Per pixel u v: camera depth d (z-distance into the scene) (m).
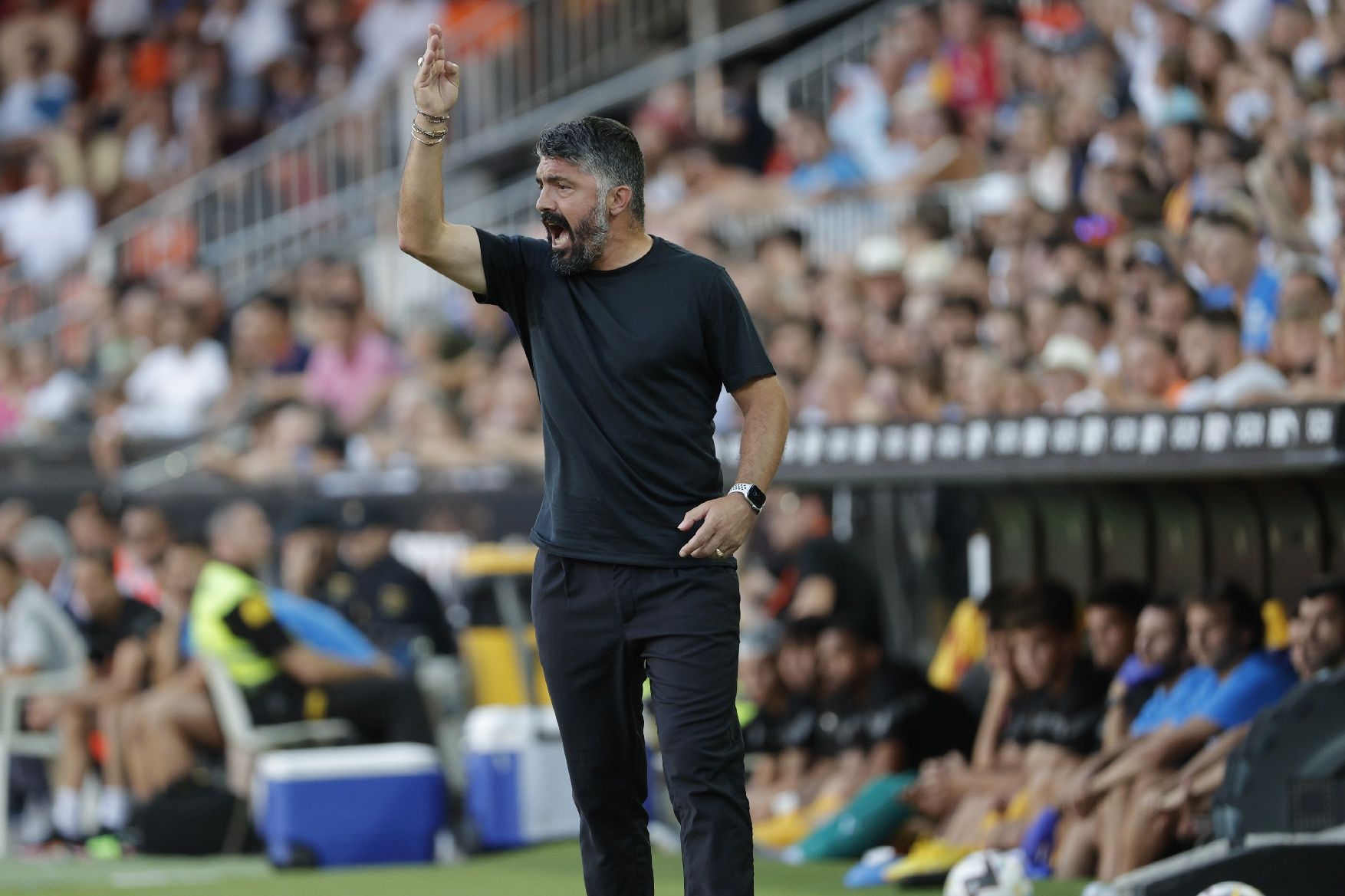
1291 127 25.73
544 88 47.97
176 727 28.31
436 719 28.50
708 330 14.16
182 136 55.78
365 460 36.97
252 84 55.56
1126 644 23.06
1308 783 17.58
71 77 61.38
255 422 39.97
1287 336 22.69
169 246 50.78
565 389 14.22
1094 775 21.58
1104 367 25.92
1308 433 18.73
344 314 41.38
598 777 14.58
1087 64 31.66
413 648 29.61
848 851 24.05
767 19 44.62
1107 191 28.94
